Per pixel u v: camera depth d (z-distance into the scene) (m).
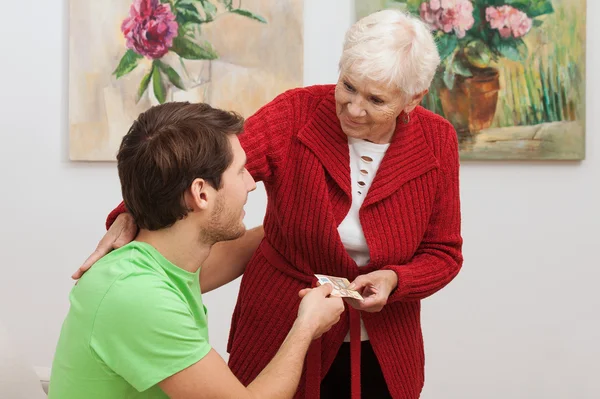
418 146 1.72
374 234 1.69
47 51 3.07
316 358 1.71
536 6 2.94
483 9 2.94
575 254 3.08
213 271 1.84
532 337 3.11
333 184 1.69
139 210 1.32
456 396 3.13
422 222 1.74
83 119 3.04
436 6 2.94
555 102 2.97
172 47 3.01
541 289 3.10
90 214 3.13
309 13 3.01
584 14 2.95
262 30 2.99
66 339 1.30
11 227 3.13
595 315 3.10
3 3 3.06
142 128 1.31
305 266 1.72
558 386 3.13
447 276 1.77
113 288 1.25
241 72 3.01
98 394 1.28
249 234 1.92
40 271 3.15
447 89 2.97
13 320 3.16
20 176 3.12
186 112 1.33
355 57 1.50
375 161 1.71
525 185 3.06
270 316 1.75
